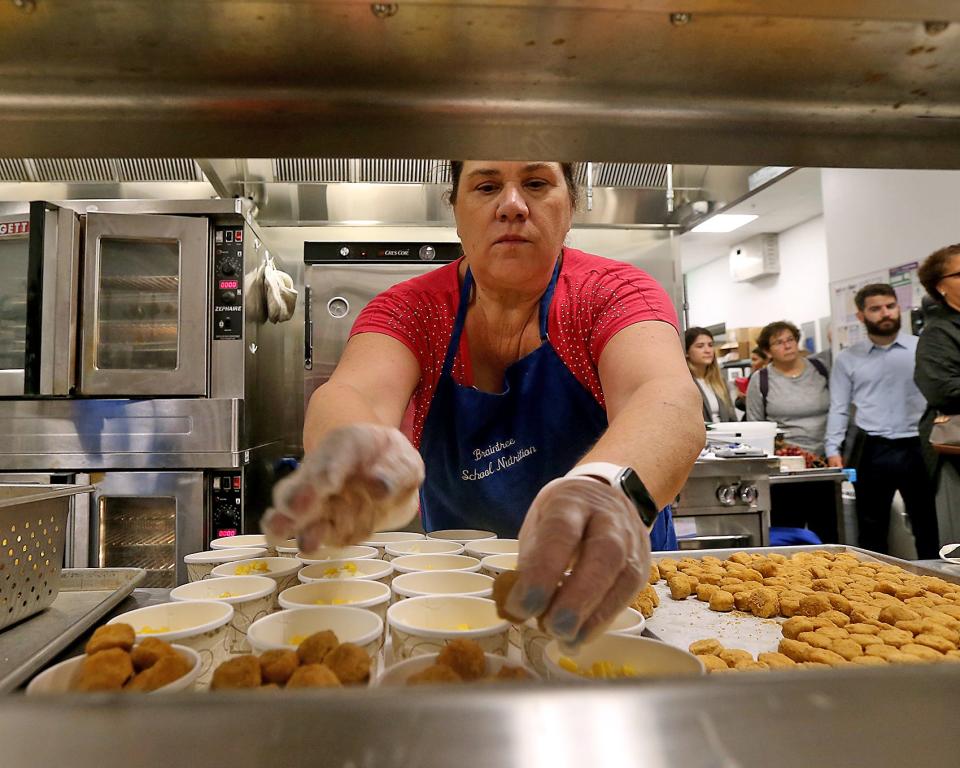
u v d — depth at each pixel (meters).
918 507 3.08
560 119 0.53
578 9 0.42
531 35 0.45
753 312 6.28
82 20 0.42
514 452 1.14
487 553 1.08
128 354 2.02
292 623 0.68
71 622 0.82
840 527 2.68
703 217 2.74
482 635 0.62
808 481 2.75
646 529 0.54
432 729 0.28
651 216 2.79
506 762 0.28
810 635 0.84
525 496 1.16
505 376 1.11
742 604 1.02
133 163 2.56
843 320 3.60
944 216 2.99
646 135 0.55
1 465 1.93
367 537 0.52
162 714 0.28
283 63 0.47
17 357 1.94
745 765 0.29
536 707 0.29
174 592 0.83
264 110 0.51
